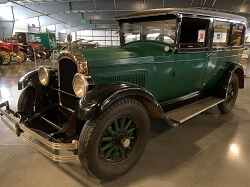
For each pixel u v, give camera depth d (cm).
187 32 276
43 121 238
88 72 202
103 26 2534
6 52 1052
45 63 1165
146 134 211
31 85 265
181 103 301
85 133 171
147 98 199
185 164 222
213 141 272
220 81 347
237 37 364
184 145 262
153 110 215
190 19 260
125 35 319
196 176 203
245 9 1255
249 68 953
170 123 226
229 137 284
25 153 239
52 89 263
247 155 240
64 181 195
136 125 202
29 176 200
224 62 342
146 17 272
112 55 223
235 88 374
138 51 248
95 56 215
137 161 211
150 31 280
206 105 305
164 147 257
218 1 1233
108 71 214
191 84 302
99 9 1462
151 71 244
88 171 178
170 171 211
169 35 257
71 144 171
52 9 1534
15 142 264
